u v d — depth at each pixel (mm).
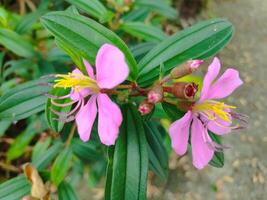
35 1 312
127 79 156
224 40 168
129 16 242
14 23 259
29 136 252
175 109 153
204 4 390
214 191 302
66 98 158
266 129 333
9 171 285
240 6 409
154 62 164
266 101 347
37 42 254
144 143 151
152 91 142
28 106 178
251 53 376
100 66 135
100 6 201
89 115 145
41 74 230
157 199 294
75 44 155
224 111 147
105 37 155
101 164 257
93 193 289
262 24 400
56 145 223
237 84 148
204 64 336
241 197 302
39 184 183
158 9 251
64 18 157
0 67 255
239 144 323
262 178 310
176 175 304
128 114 154
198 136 149
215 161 166
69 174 268
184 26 371
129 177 149
